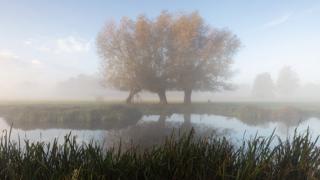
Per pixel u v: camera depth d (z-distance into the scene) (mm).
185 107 18516
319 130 9133
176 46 19672
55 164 3033
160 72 20203
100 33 19453
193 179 2861
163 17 19281
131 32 19500
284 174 2922
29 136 8039
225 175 2709
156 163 2965
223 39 19828
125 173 2867
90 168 2793
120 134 8766
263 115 14062
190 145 3227
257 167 2723
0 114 13148
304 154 3062
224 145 3422
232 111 16188
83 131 10000
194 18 19016
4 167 3021
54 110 13578
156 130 10109
